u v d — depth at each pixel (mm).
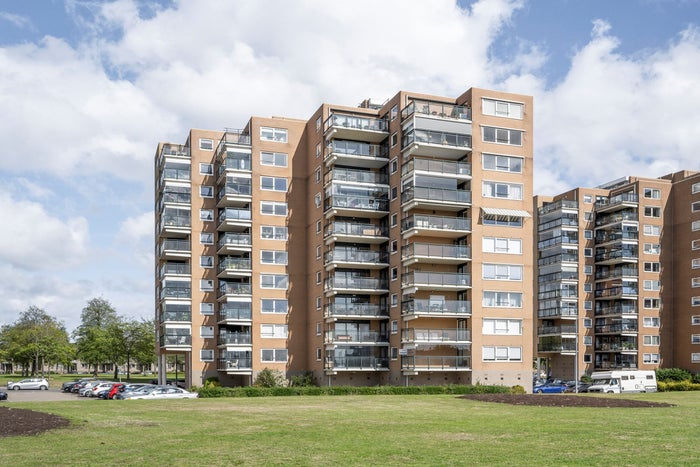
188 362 70812
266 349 66438
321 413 31359
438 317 58531
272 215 68375
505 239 59812
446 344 57312
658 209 94875
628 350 90750
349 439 21406
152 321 102438
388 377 62656
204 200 71250
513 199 60562
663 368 90875
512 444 20062
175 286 69188
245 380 67750
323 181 65312
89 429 24188
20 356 120000
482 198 59594
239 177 67688
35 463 17016
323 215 65000
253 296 66688
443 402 38938
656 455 17750
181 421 27406
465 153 60531
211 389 49500
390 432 23312
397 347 60719
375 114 67812
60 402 40938
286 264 68188
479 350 57719
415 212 60344
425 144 58688
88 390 62094
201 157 71875
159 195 77125
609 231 95875
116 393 54094
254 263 67125
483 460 17156
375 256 63594
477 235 58906
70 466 16578
